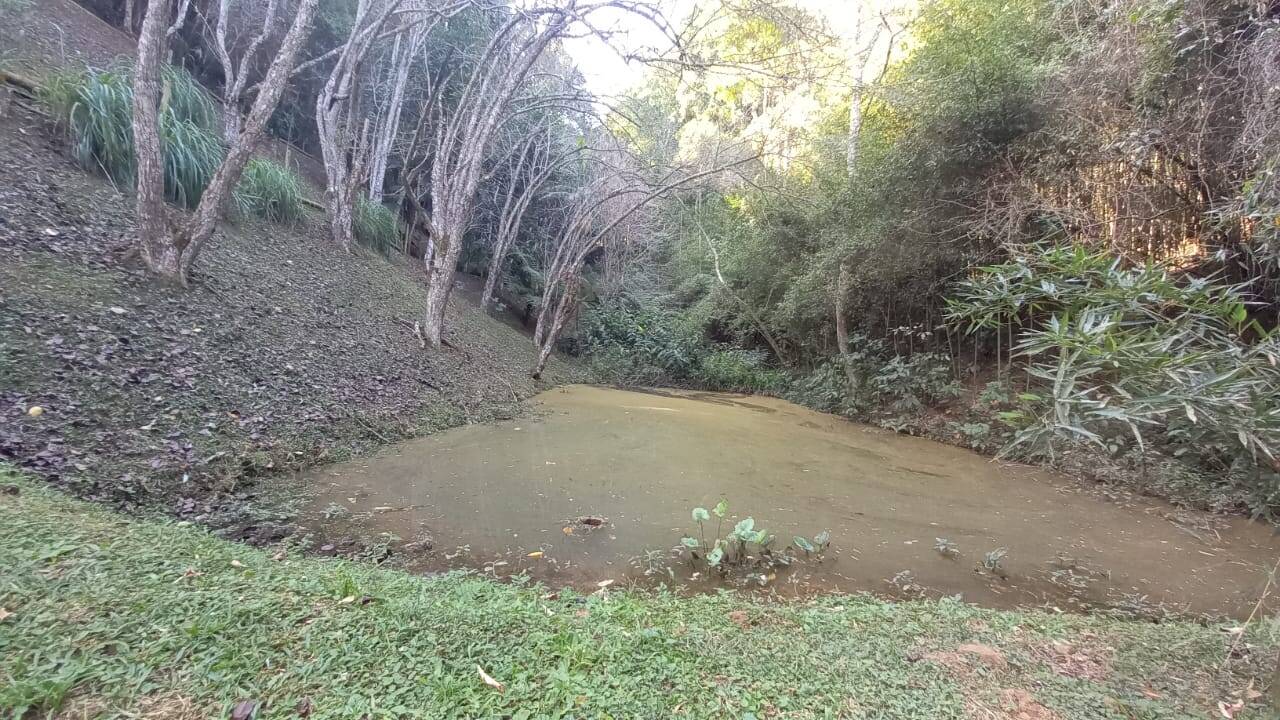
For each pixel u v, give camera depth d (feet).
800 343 46.44
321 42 48.16
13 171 20.59
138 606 6.63
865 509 17.22
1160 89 17.87
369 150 50.67
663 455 22.21
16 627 5.95
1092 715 6.50
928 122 25.21
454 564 12.17
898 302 36.06
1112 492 19.66
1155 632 9.34
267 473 16.06
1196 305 7.32
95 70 26.27
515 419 27.66
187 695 5.43
